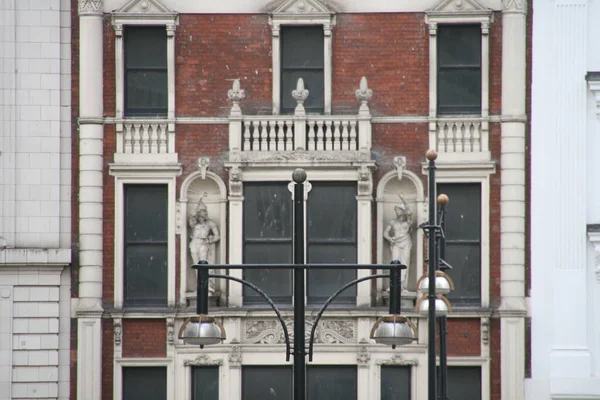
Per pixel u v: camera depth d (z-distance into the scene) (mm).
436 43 122438
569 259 120438
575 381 119625
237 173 120750
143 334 121562
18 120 121875
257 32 123125
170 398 120875
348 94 122562
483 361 120500
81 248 121625
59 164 121875
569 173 120625
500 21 122000
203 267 83750
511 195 120875
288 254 122250
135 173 122000
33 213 121625
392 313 84625
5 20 122125
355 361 120875
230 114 121312
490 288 121062
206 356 120875
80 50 122438
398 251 121188
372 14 122688
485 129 121562
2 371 121188
